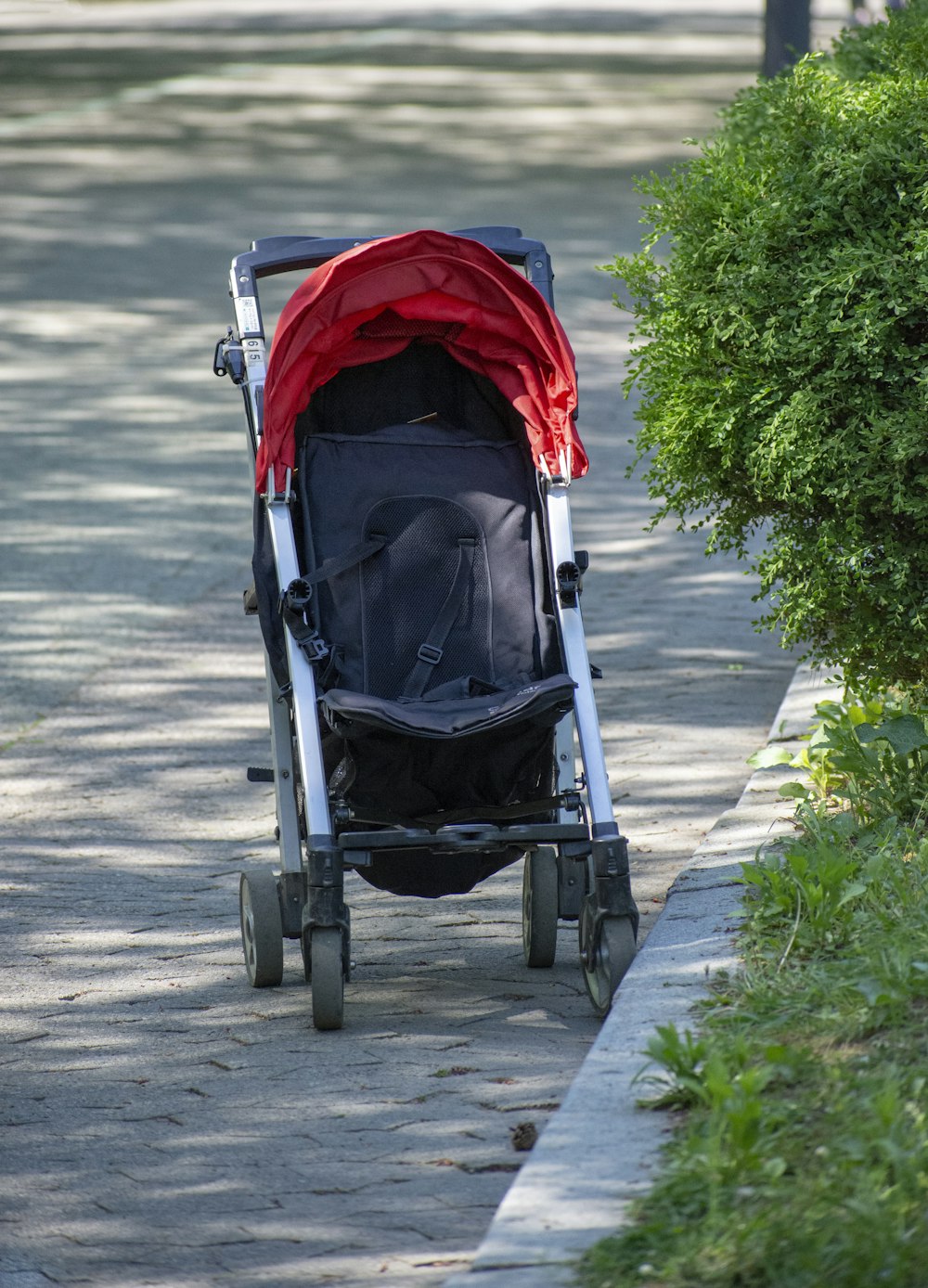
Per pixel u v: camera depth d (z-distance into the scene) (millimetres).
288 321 9406
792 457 10594
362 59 78062
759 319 10820
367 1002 9734
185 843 12500
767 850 10523
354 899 11562
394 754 9031
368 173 47406
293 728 9883
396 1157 7832
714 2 128625
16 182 45844
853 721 11906
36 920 11094
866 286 10438
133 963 10406
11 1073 8930
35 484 22344
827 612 11289
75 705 15352
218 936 10844
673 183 11438
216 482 22719
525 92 66875
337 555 9586
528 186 45031
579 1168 6875
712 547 12086
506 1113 8219
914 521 10867
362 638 9469
